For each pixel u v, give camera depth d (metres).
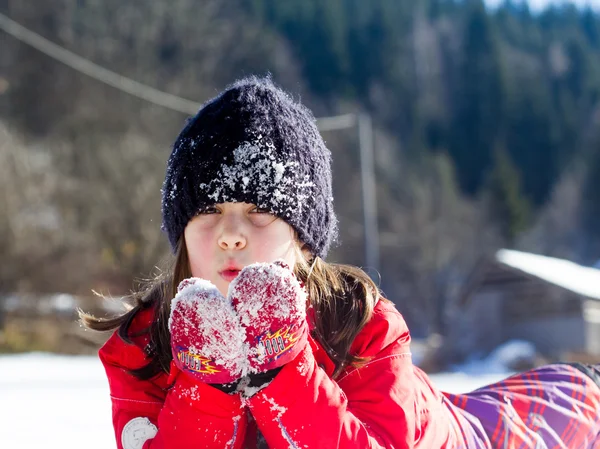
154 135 25.17
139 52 27.30
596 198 49.72
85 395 7.26
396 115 45.56
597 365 2.62
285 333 1.57
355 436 1.63
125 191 22.58
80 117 25.64
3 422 5.23
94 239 21.97
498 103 51.97
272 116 1.86
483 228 43.06
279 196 1.80
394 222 36.50
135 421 1.89
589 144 53.53
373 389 1.81
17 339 17.45
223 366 1.55
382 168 38.84
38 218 21.64
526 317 21.86
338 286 1.94
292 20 40.22
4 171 21.41
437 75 52.41
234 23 30.39
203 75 27.67
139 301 2.05
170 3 28.41
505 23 64.25
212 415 1.61
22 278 20.91
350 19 46.41
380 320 1.91
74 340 17.52
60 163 24.16
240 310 1.56
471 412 2.32
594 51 67.69
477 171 50.09
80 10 27.75
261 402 1.60
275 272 1.58
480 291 22.58
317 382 1.62
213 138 1.82
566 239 48.56
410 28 53.12
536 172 52.69
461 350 21.80
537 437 2.31
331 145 31.88
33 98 27.00
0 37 27.22
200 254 1.81
